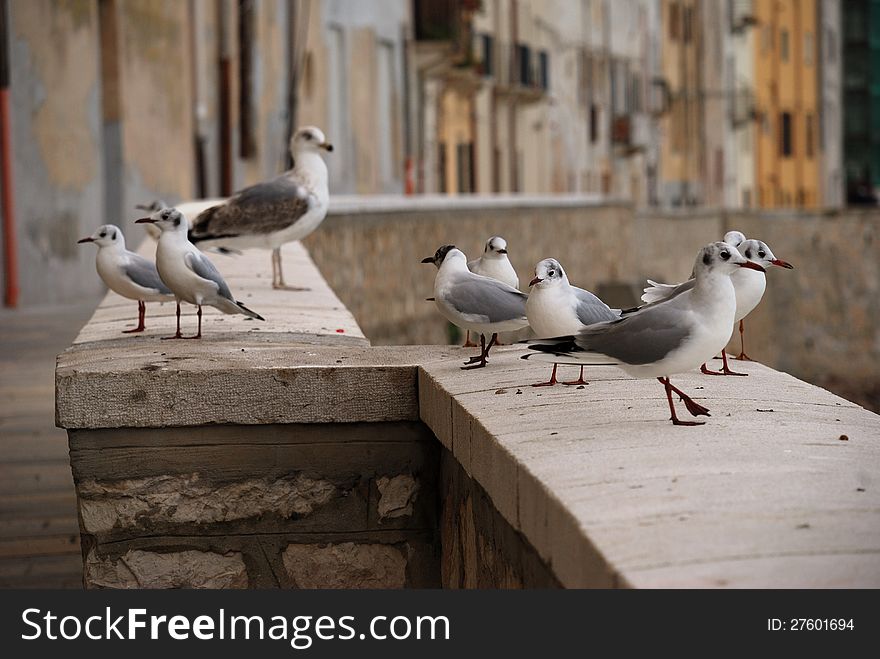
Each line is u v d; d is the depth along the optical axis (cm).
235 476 647
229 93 3231
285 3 3578
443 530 654
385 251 2586
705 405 572
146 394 632
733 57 7444
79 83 2461
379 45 4231
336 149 3962
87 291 2503
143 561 646
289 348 706
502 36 5200
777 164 7931
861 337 5231
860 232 5197
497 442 508
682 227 5538
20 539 932
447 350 708
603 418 544
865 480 456
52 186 2350
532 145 5647
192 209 1738
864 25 8750
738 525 412
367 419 650
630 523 415
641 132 6600
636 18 6731
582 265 4394
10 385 1417
